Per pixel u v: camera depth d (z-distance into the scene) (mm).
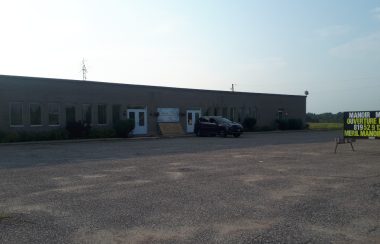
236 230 6691
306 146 24047
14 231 6672
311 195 9438
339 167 14305
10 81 29094
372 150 21219
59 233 6562
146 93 38250
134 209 8117
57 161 16531
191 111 42469
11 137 27859
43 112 31016
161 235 6449
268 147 23234
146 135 36938
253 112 49844
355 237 6336
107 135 33188
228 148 22594
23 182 11352
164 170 13594
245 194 9539
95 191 9984
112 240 6219
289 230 6680
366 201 8812
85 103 33750
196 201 8812
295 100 55906
